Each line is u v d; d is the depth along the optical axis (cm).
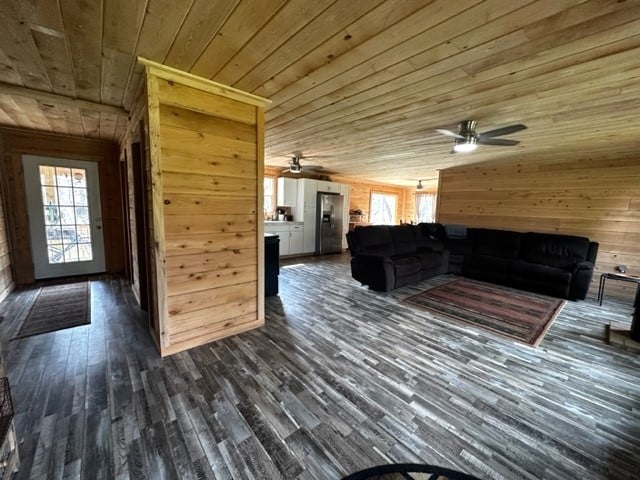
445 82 210
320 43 165
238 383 197
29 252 413
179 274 230
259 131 262
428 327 297
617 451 150
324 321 307
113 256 481
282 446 148
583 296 388
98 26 151
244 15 141
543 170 488
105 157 461
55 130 388
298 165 541
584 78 197
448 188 614
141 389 188
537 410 178
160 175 212
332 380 203
